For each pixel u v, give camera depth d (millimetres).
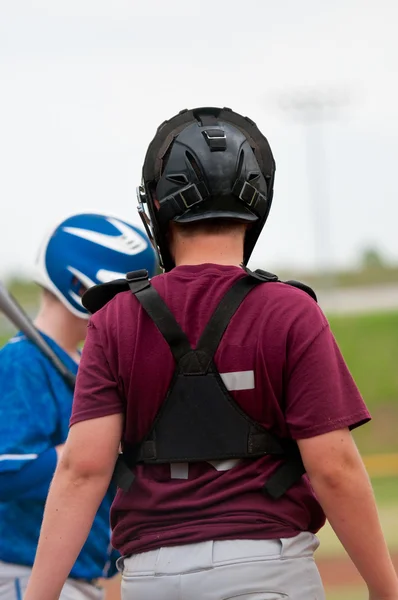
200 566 3451
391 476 26594
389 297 91625
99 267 5512
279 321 3537
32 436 4965
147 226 4020
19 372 5082
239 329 3551
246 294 3600
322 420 3451
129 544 3633
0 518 5055
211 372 3539
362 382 49219
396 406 44031
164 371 3551
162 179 3783
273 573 3467
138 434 3629
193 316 3590
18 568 5043
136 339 3586
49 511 3613
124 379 3590
